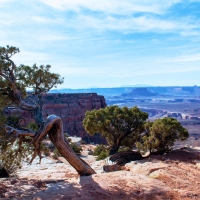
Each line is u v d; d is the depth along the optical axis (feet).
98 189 42.65
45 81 56.08
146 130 76.54
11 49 50.78
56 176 59.00
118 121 77.36
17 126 53.26
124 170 57.26
